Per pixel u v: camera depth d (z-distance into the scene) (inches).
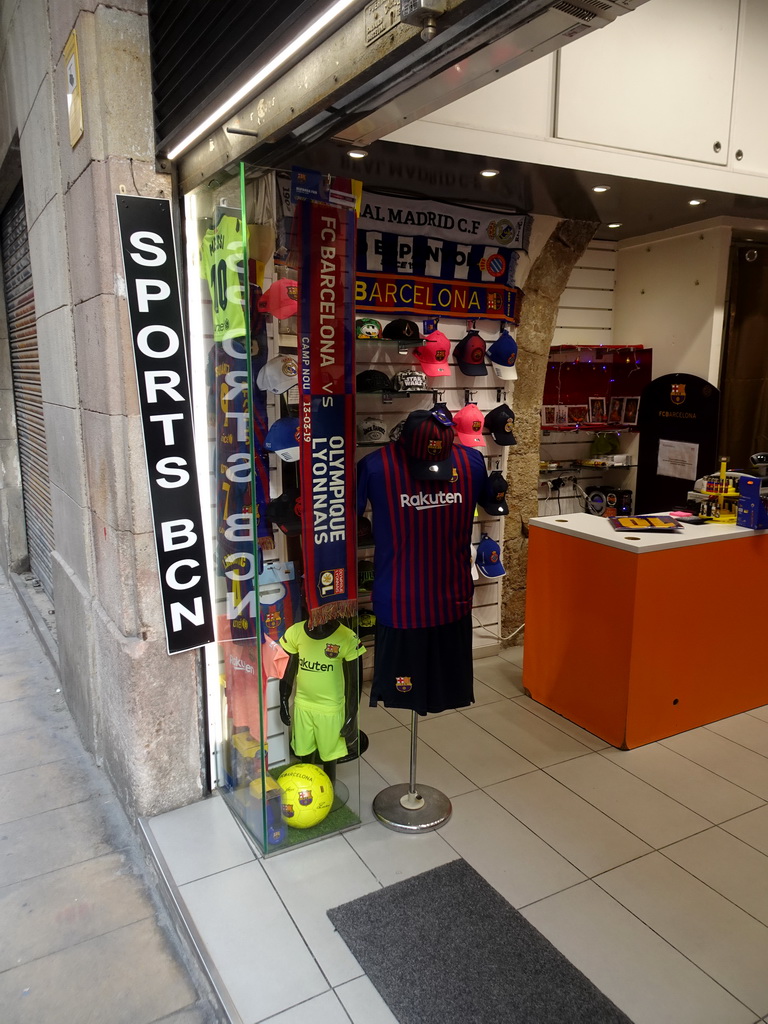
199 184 85.5
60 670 151.3
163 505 94.8
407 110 58.6
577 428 172.9
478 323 151.6
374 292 136.6
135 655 97.7
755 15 133.3
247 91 63.7
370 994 73.2
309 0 48.3
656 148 126.9
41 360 138.9
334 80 52.3
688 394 162.9
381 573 97.0
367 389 131.4
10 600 217.8
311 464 90.4
